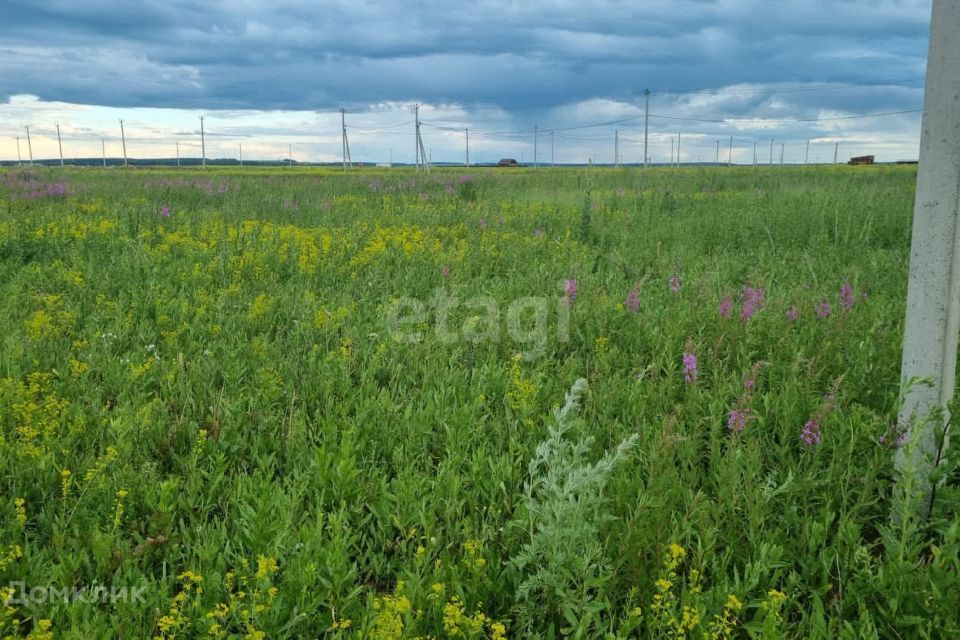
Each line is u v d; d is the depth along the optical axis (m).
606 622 2.97
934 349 3.52
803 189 21.08
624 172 38.06
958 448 3.88
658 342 6.07
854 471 3.88
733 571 3.33
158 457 4.41
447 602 2.97
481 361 6.05
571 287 7.26
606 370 5.60
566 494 3.04
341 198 20.56
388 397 5.06
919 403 3.60
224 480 4.04
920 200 3.48
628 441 3.09
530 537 3.41
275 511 3.52
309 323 6.78
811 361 4.95
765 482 3.88
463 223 14.27
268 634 2.79
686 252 10.98
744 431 4.27
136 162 185.62
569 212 16.09
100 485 3.78
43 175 31.48
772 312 6.71
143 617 2.92
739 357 5.83
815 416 4.03
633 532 3.12
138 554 3.37
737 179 28.05
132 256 9.98
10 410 4.70
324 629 2.91
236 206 17.53
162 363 5.74
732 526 3.42
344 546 3.21
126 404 4.75
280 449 4.51
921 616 2.87
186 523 3.78
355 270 9.70
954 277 3.44
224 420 4.72
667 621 2.78
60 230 11.75
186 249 10.52
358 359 6.14
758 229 12.44
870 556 3.18
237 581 3.15
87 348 6.21
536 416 4.80
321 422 4.68
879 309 6.75
